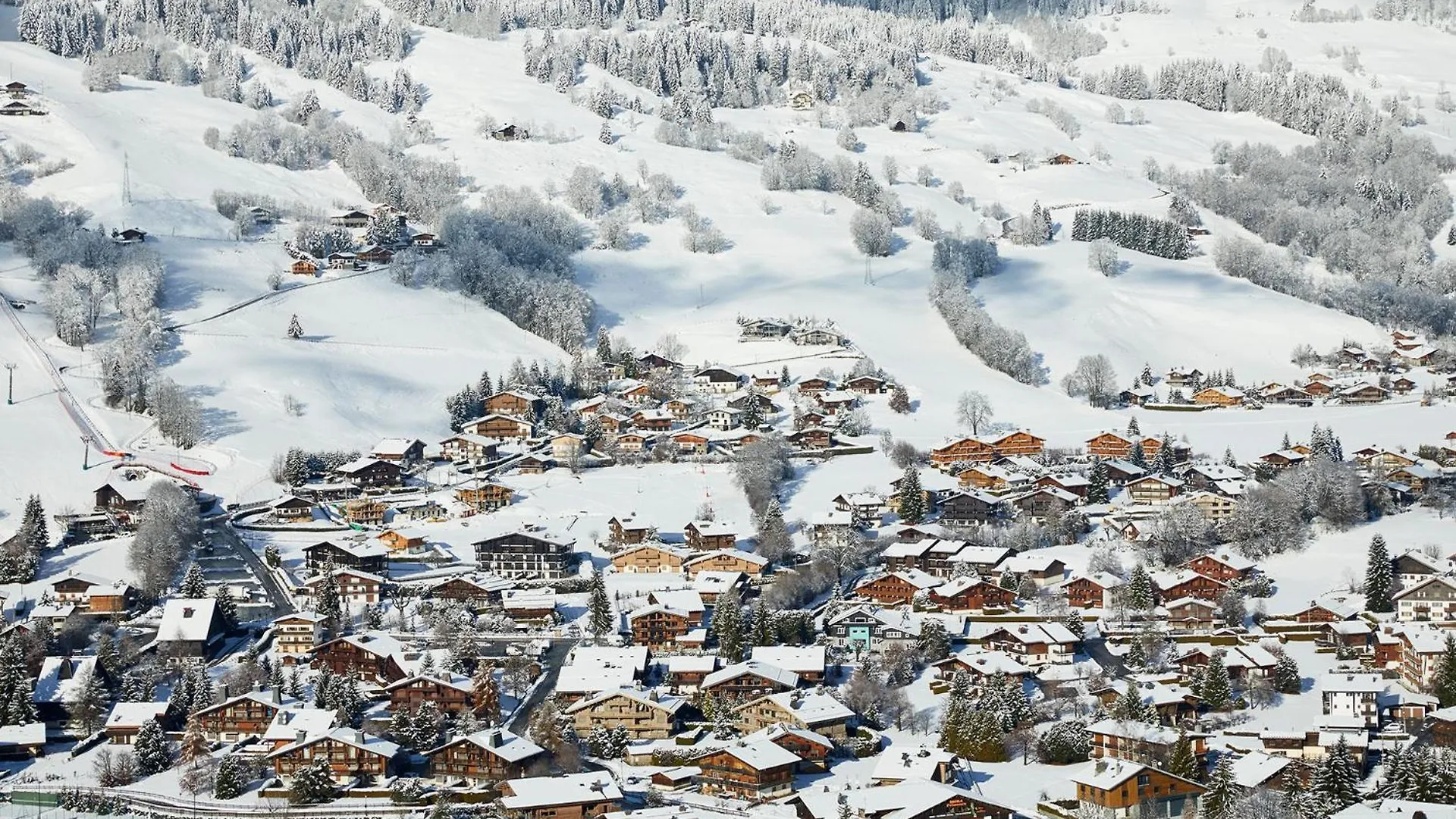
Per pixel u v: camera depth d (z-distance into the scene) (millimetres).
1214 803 168250
